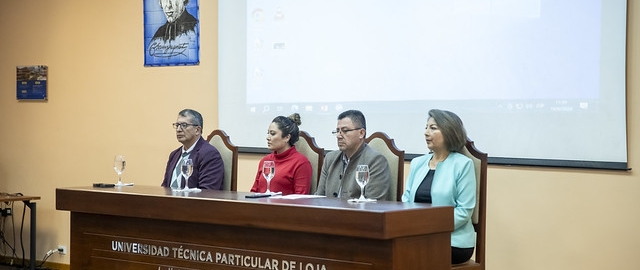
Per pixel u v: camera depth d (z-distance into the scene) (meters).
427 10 4.62
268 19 5.32
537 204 4.28
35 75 6.53
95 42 6.24
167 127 5.88
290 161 4.14
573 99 4.13
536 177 4.29
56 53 6.45
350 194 3.73
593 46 4.07
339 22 5.01
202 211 3.22
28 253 6.59
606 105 4.04
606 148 4.05
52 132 6.49
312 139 4.28
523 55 4.28
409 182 3.75
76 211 3.70
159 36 5.89
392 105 4.77
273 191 4.11
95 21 6.24
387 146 3.89
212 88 5.66
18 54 6.64
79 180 6.35
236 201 3.10
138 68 6.02
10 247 6.67
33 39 6.56
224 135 4.59
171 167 4.54
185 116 4.43
